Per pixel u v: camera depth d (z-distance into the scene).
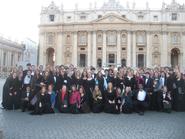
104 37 97.19
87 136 11.84
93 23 96.94
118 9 97.81
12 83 19.67
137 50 97.69
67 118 16.58
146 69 21.66
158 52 97.25
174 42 97.31
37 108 17.83
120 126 14.16
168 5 97.50
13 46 96.38
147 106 19.38
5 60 90.19
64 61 99.94
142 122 15.44
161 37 97.12
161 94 19.94
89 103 19.77
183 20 97.06
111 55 98.06
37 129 13.09
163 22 96.19
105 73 20.86
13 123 14.47
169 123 15.17
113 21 96.25
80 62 99.81
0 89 34.50
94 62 97.56
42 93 18.33
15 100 19.66
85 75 20.16
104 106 19.53
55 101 19.64
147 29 96.62
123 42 97.19
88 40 98.25
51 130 12.92
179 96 20.28
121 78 20.23
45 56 101.38
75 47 98.81
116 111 18.83
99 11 98.38
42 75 19.92
